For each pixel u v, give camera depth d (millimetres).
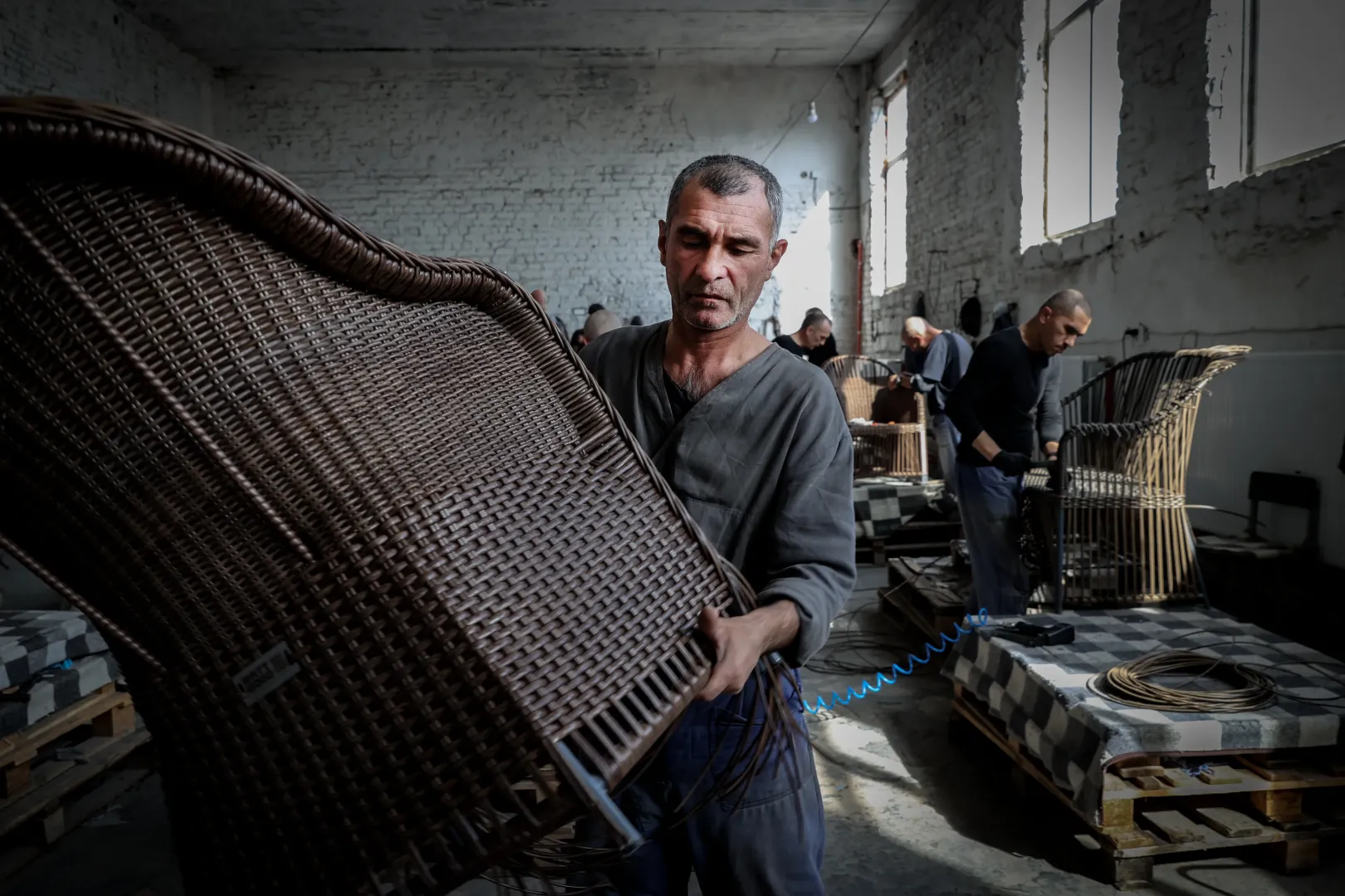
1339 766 2068
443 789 657
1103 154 5074
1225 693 2197
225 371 655
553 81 9742
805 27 8609
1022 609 3152
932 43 7578
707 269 1090
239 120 9766
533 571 748
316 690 665
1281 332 3527
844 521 1134
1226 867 2111
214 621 666
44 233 608
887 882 2105
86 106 569
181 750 683
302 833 662
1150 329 4406
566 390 905
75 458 639
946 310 7273
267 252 682
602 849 913
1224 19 3889
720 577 913
